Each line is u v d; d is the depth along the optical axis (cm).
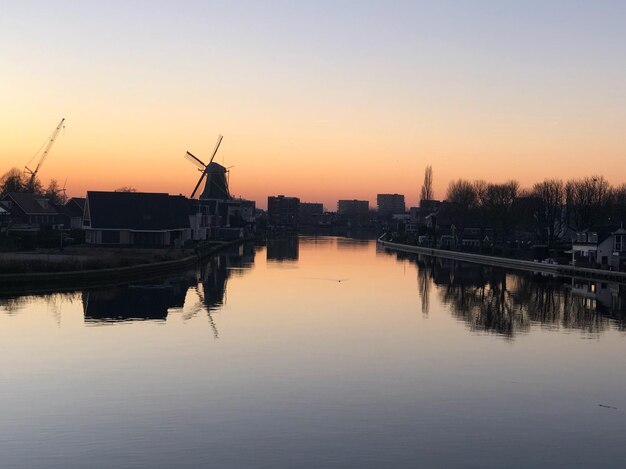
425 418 3406
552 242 16750
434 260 15050
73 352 4616
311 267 11950
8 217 15200
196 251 12775
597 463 2892
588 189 16225
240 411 3447
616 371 4400
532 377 4216
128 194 13162
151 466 2775
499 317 6494
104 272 8444
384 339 5266
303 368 4303
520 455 2964
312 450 2966
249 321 5912
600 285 9669
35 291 7581
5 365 4256
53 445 2977
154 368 4234
